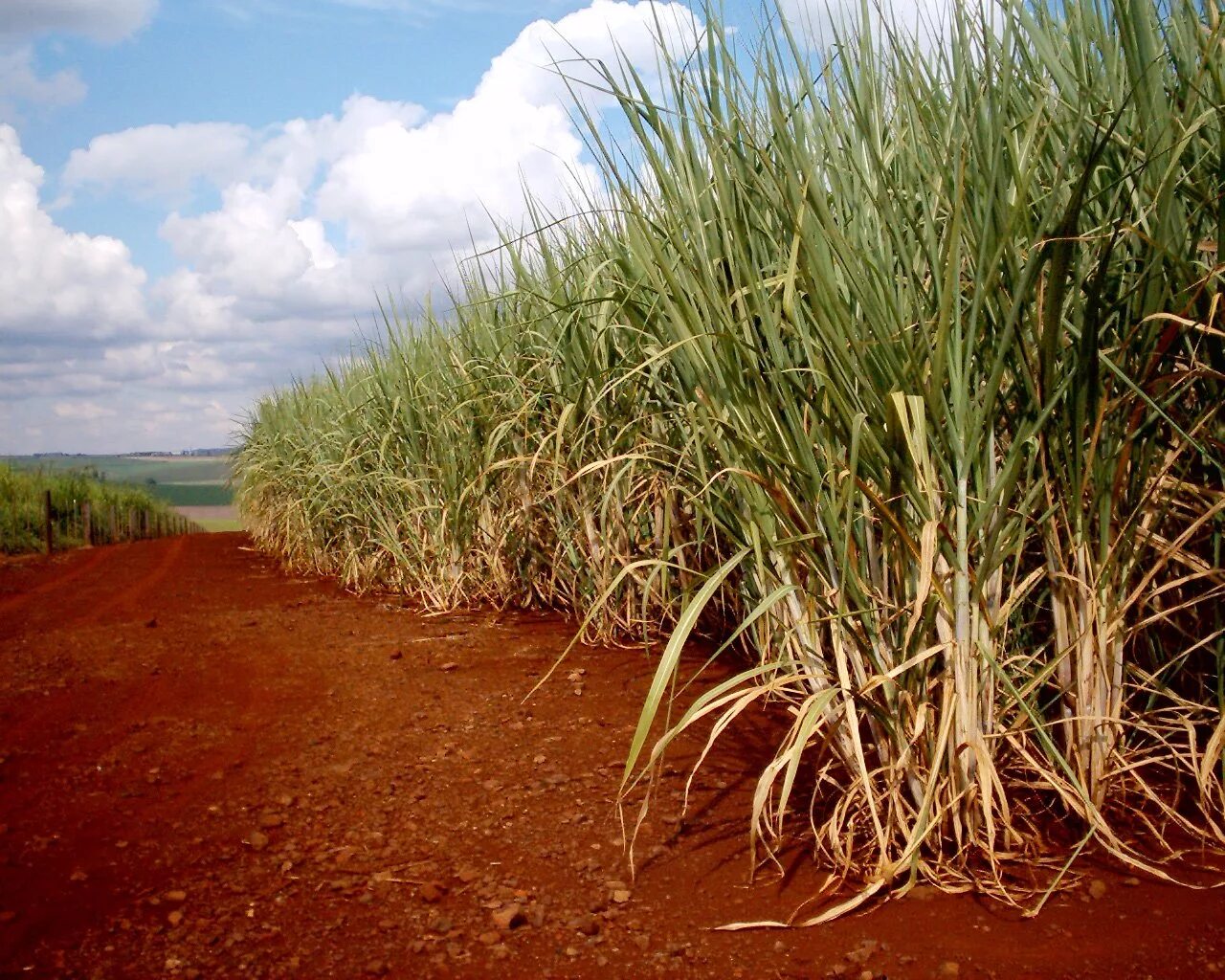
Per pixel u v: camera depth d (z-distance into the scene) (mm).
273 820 2613
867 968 1774
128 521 18891
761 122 2299
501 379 5016
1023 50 2242
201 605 6781
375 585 7203
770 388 2131
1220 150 1978
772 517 2150
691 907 2061
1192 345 2225
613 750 3070
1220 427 2211
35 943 1972
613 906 2082
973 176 1999
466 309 5434
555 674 4020
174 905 2141
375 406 6754
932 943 1838
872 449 1998
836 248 1950
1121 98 2158
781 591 2004
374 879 2264
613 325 3535
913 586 2049
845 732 2170
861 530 2141
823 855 2238
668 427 3451
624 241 3010
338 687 4020
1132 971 1702
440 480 5840
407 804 2723
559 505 4648
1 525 14898
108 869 2334
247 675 4293
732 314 2266
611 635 4496
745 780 2762
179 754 3207
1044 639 2488
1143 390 2041
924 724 2021
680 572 3834
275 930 2021
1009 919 1905
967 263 2051
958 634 1970
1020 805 2227
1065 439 2037
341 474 7258
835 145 2195
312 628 5410
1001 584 2102
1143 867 1991
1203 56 1895
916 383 1879
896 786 2053
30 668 4465
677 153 2309
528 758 3047
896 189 2154
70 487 17844
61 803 2775
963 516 1938
